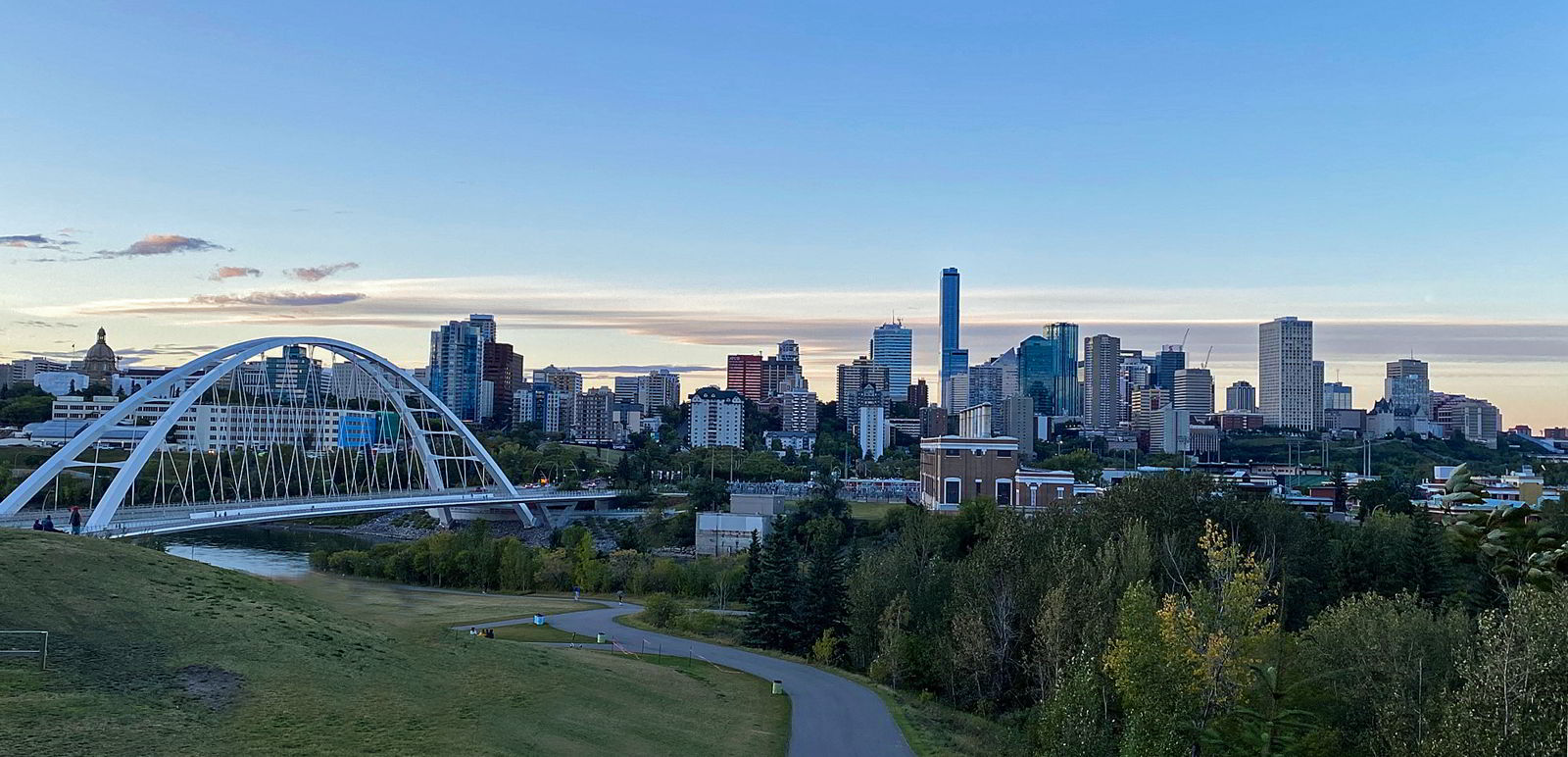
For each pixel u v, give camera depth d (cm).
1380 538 10994
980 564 9294
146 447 15900
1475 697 5097
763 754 5959
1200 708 6125
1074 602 8050
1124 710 6406
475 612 11181
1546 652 5112
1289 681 6106
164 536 19788
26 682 4766
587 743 5503
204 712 4831
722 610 12706
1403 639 6525
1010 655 8475
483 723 5434
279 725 4853
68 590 5941
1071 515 12150
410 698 5634
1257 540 10712
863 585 9881
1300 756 5669
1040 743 6397
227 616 6194
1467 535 3500
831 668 9225
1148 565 9012
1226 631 6225
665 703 6750
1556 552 3344
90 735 4322
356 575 15762
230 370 18275
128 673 5119
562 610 11956
